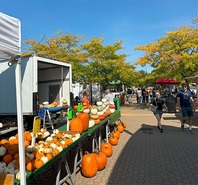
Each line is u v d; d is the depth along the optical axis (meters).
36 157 3.43
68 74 10.38
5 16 2.42
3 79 8.69
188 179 5.07
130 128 11.50
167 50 19.02
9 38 2.48
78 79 21.73
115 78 22.52
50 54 21.23
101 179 5.18
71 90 10.37
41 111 8.38
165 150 7.37
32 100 8.13
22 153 2.74
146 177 5.24
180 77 18.80
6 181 2.73
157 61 19.75
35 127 3.92
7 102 8.64
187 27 19.52
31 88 8.15
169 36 18.66
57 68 10.49
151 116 16.06
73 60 20.84
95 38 22.20
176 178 5.14
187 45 17.45
